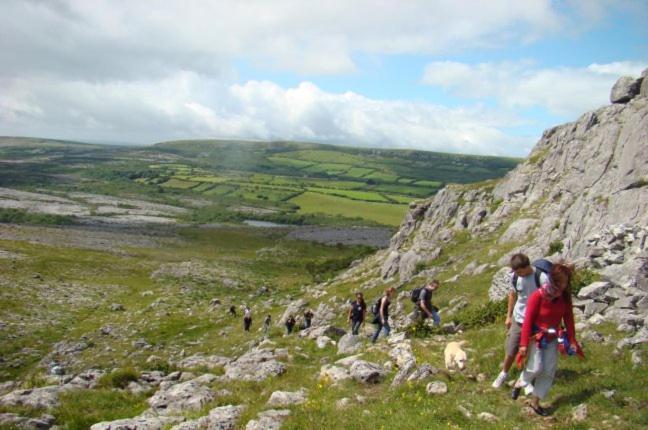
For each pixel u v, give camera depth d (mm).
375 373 14930
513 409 11125
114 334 50656
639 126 31672
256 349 28188
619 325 15430
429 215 71375
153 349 44500
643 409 10211
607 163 37500
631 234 23609
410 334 20781
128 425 13594
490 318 21781
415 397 12352
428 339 19266
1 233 134125
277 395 14414
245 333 48469
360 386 14578
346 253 144250
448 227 60250
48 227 157875
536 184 52344
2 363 39594
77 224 170250
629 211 27688
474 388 12672
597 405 10750
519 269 11398
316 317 48031
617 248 23406
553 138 57969
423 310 21609
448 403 11773
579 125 49531
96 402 17266
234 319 58688
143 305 68938
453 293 36406
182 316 61344
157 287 85312
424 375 13625
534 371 10734
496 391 12211
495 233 49250
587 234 30750
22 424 14539
